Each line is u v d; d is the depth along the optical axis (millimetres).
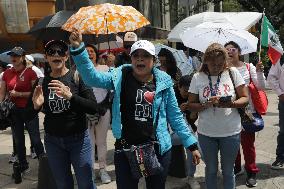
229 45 5121
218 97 4051
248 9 24203
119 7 5953
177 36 9078
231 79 4230
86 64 3301
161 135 3439
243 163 6289
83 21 5672
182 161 5586
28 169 6117
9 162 6637
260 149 7121
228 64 4297
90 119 5316
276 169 6004
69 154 4008
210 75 4254
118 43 9359
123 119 3434
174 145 5488
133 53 3359
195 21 8938
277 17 23656
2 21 14594
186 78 5000
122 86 3430
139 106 3389
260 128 5148
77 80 3926
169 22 22594
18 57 5707
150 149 3367
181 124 3602
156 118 3426
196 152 3637
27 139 8188
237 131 4227
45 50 3932
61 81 3914
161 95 3457
